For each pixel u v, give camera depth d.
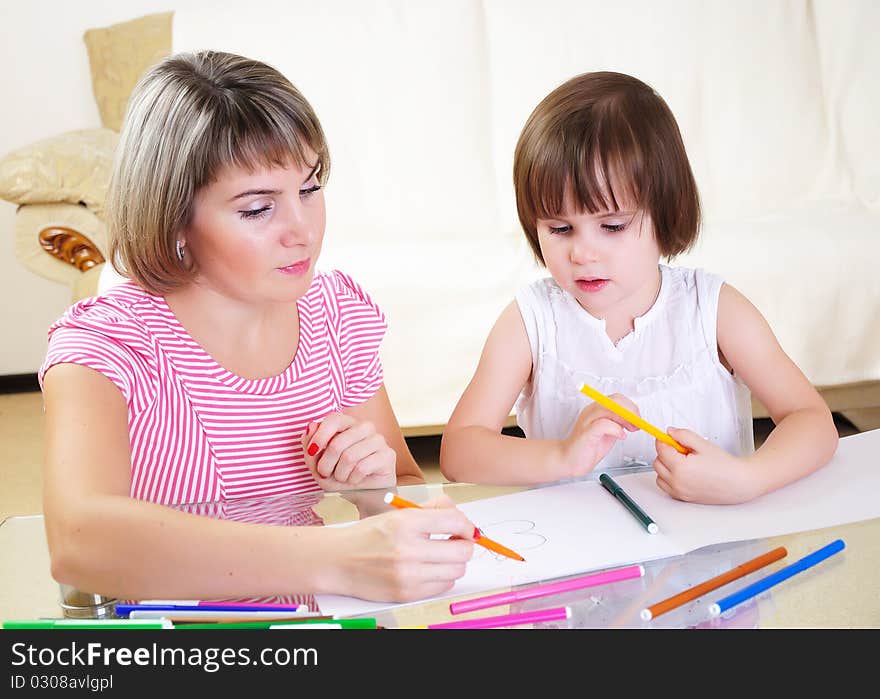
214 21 3.39
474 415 1.39
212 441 1.22
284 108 1.04
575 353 1.44
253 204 1.05
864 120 3.30
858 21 3.31
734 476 1.07
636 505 1.06
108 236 1.15
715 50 3.33
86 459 1.00
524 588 0.91
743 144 3.33
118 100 3.49
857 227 2.82
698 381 1.41
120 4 3.67
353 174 3.32
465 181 3.35
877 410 2.86
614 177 1.22
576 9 3.35
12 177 2.94
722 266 2.69
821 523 1.02
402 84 3.35
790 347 2.73
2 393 3.84
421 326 2.71
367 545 0.91
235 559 0.91
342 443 1.16
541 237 1.32
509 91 3.36
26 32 3.67
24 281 3.78
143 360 1.18
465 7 3.37
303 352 1.29
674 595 0.89
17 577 0.98
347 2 3.38
